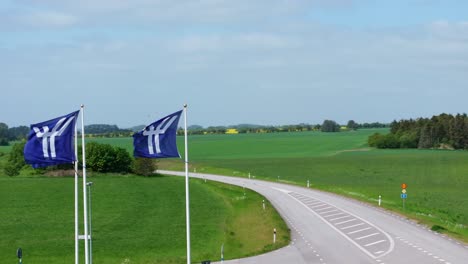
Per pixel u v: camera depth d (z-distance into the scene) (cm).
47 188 9388
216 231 5716
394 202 7581
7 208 7350
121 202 7906
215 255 4472
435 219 5953
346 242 4781
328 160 15725
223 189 9362
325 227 5522
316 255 4291
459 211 7044
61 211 7106
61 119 3130
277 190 8850
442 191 9081
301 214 6350
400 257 4138
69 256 4694
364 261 4044
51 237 5522
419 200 7975
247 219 6344
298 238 5003
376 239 4856
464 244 4578
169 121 3297
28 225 6169
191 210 7162
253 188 9200
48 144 3111
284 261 4097
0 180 10594
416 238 4847
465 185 10006
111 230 5834
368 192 8875
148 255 4659
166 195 8631
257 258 4222
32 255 4738
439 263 3919
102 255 4688
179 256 4575
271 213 6278
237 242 5169
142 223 6241
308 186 9462
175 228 5919
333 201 7375
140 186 9812
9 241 5338
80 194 8725
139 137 3278
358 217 6031
